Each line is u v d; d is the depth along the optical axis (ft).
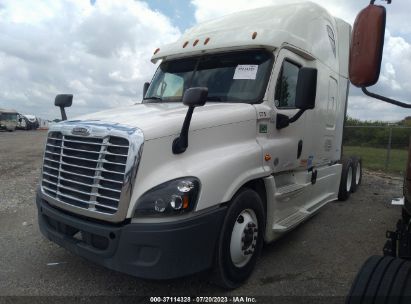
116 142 11.80
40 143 84.23
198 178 11.84
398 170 44.75
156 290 13.73
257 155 14.53
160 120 12.42
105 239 11.98
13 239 18.79
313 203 20.98
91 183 12.17
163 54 18.79
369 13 7.43
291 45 17.08
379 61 7.41
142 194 11.47
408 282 8.42
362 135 53.72
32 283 14.23
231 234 13.08
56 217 13.26
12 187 31.09
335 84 23.82
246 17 18.69
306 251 17.81
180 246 11.30
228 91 16.24
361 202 28.17
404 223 10.44
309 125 19.61
